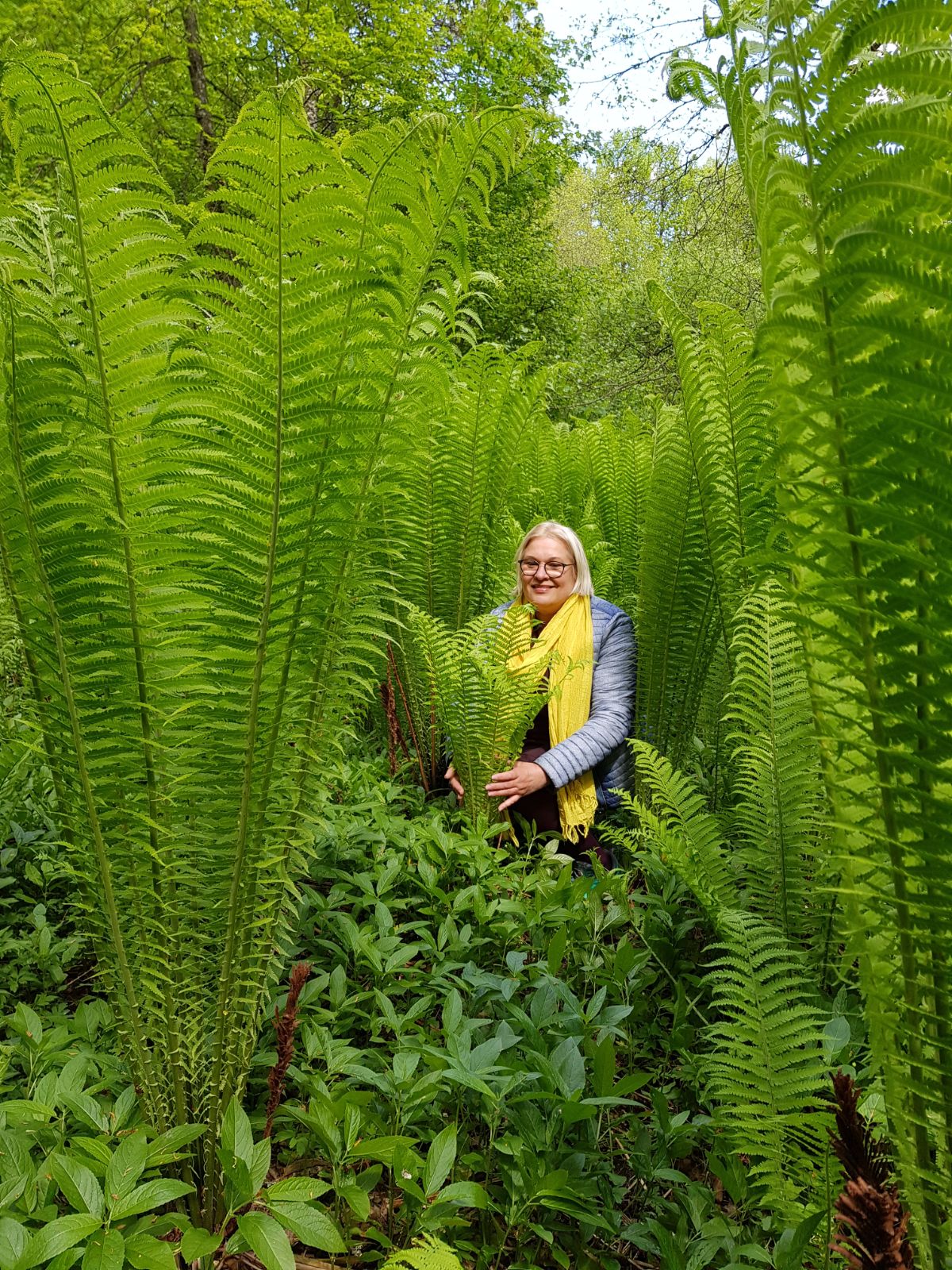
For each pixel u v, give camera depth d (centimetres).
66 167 121
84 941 211
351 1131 132
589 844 289
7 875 230
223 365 131
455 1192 125
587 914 212
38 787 257
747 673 222
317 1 1242
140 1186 116
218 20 1174
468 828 272
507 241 1348
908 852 94
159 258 141
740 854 200
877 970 103
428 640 291
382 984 190
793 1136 129
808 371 97
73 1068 138
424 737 349
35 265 138
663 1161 148
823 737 105
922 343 79
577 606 323
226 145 123
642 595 331
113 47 1166
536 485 494
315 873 219
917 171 76
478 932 212
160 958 146
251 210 127
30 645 135
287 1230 141
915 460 84
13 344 123
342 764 276
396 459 156
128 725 133
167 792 143
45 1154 138
